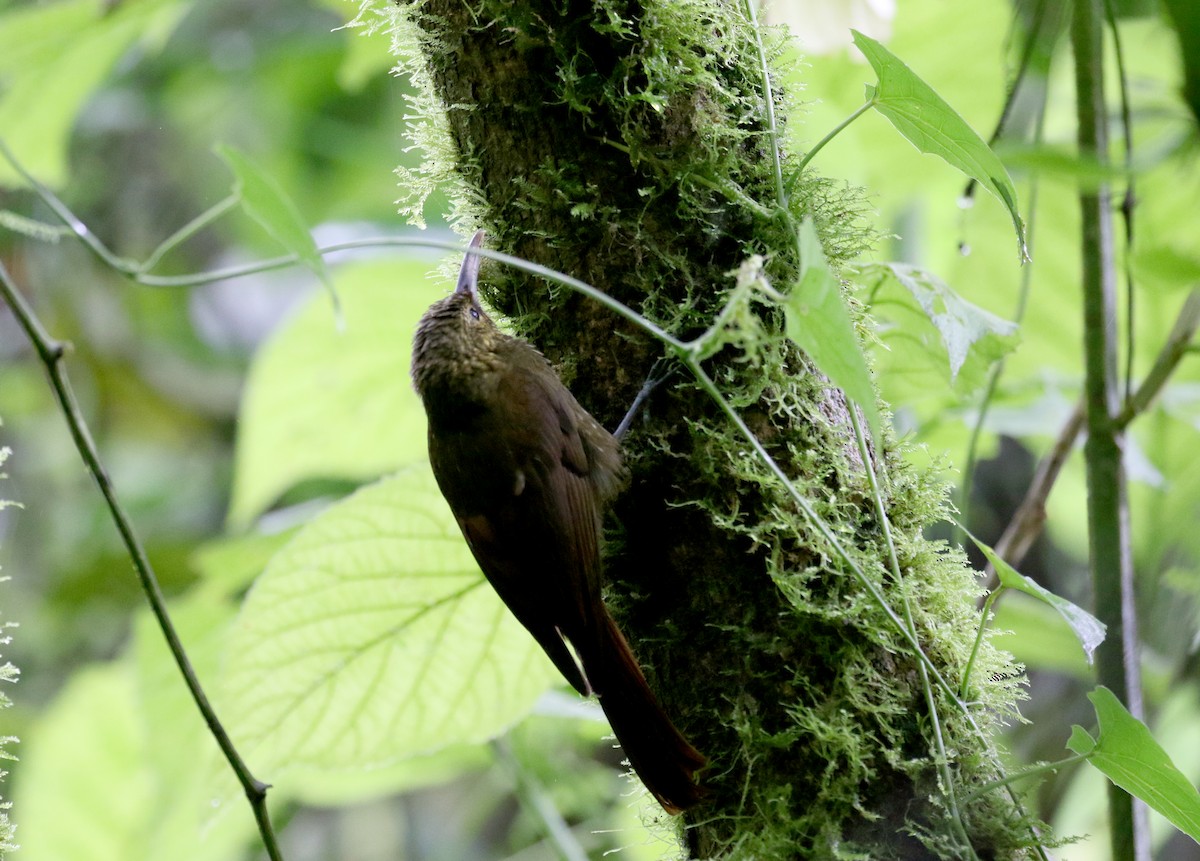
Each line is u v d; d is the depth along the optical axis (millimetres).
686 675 4762
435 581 6133
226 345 15719
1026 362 8734
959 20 8422
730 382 4793
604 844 8055
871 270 5500
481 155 5113
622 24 4738
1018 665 4926
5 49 8070
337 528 5949
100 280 15148
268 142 14922
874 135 8570
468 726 6453
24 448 14664
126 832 8914
